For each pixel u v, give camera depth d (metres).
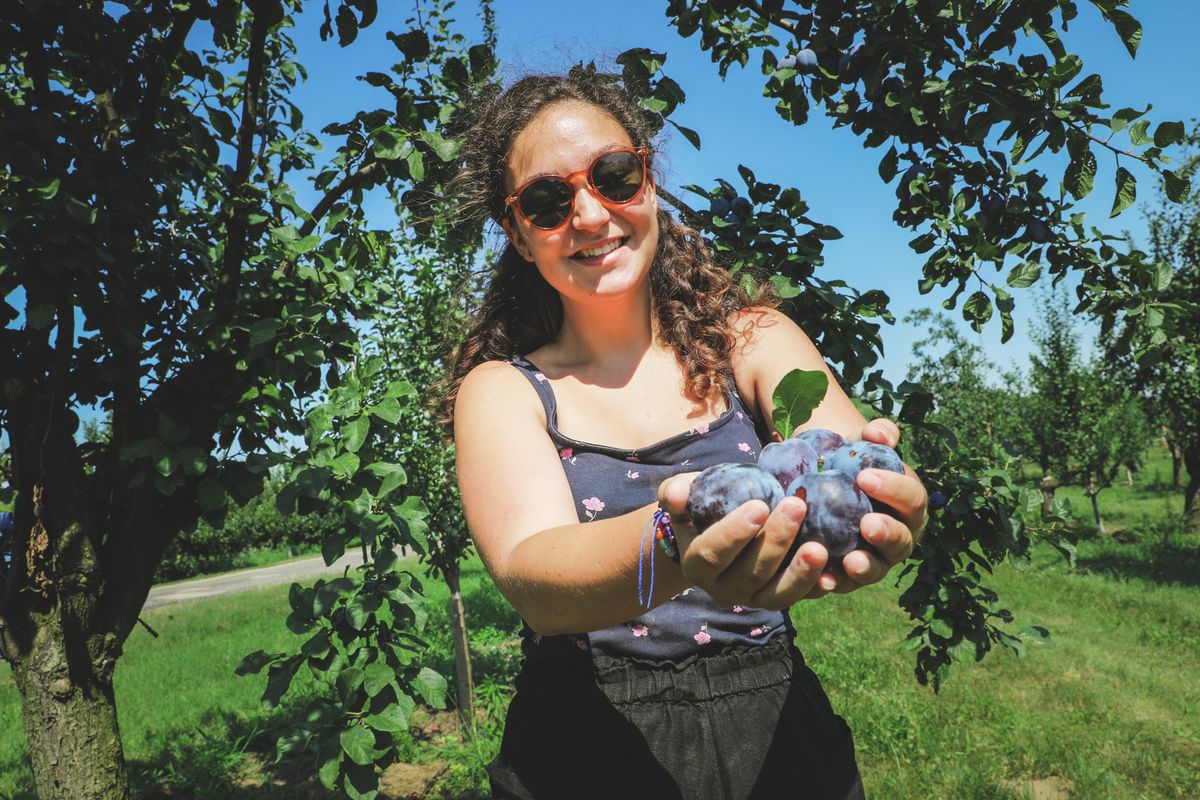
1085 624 10.12
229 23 3.22
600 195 1.21
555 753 1.21
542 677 1.28
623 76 2.23
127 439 3.30
